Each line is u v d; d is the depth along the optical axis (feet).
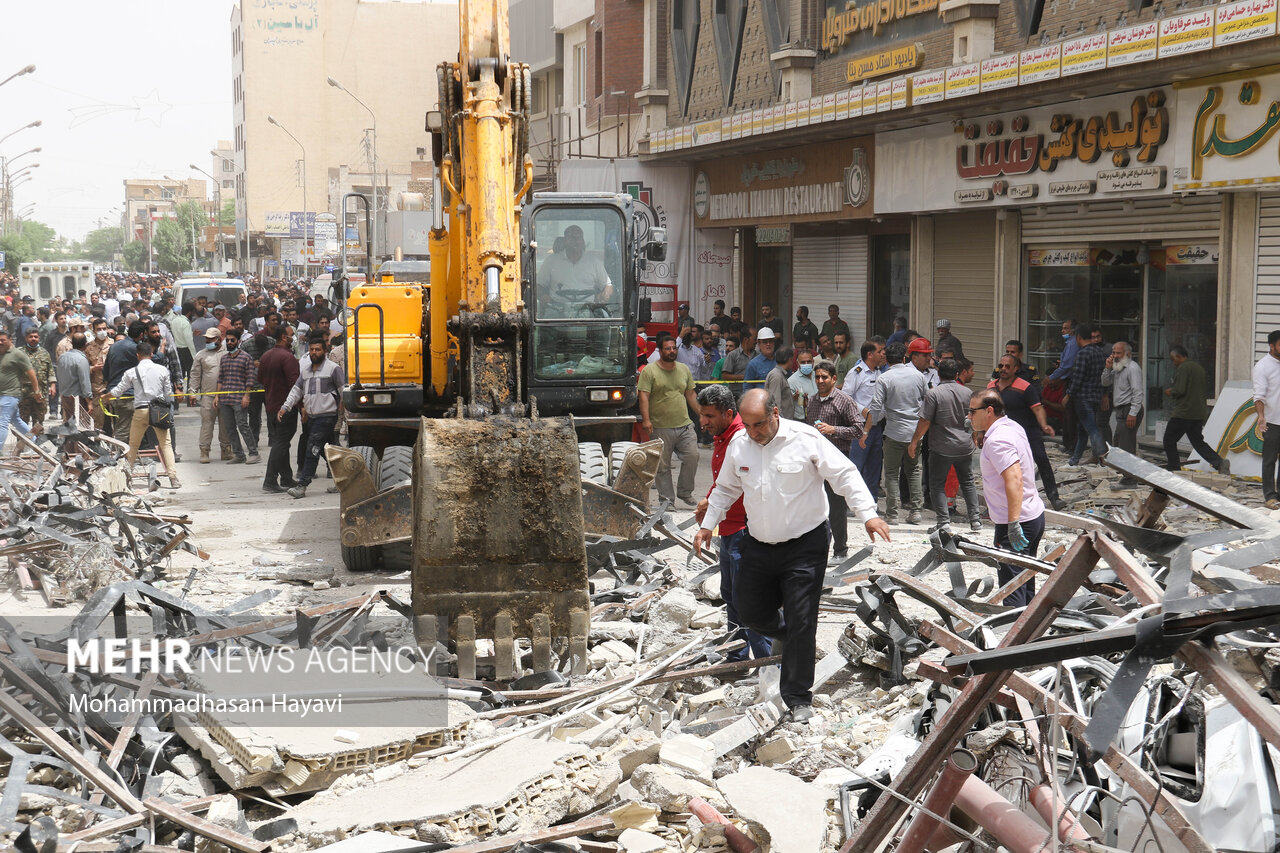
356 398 34.14
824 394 36.45
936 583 31.07
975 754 12.34
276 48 337.93
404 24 343.46
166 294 102.37
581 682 21.81
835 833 15.44
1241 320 49.06
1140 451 54.08
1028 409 42.75
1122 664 10.50
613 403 38.42
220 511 43.78
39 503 35.09
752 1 83.97
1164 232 53.21
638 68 109.81
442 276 33.24
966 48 60.64
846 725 19.84
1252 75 45.47
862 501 20.25
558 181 103.45
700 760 17.81
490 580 21.85
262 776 17.34
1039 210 61.11
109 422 58.59
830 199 76.59
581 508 22.17
